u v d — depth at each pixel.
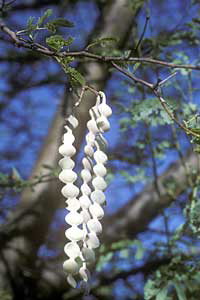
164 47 1.32
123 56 0.89
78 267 0.74
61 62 0.84
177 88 1.29
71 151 0.78
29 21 0.86
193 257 1.22
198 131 0.83
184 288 1.19
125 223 1.65
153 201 1.65
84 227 0.76
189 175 1.29
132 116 1.25
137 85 1.31
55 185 1.62
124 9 1.56
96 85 1.53
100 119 0.80
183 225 1.21
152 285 1.15
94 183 0.78
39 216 1.62
